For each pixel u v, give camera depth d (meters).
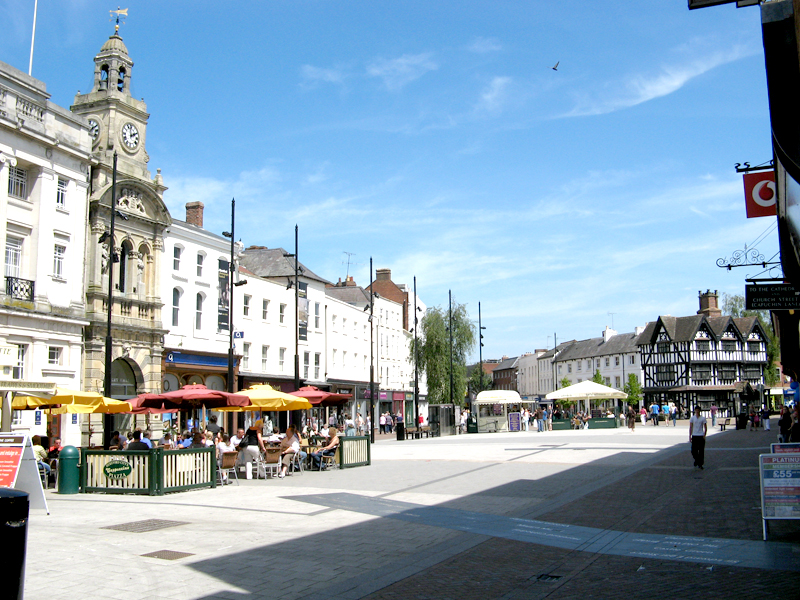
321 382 49.12
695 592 7.18
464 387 63.56
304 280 47.69
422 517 12.21
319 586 7.68
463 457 25.09
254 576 8.07
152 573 8.14
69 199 28.50
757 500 13.30
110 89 32.88
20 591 5.34
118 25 34.16
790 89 6.90
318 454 21.62
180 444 23.08
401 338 69.75
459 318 63.94
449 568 8.52
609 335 93.56
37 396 15.93
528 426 53.62
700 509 12.48
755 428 41.84
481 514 12.48
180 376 35.44
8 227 25.75
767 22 7.11
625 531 10.70
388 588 7.63
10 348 16.84
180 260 35.62
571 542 10.00
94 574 8.04
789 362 21.08
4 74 25.30
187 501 14.57
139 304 32.38
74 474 16.22
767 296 11.91
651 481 16.86
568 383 94.50
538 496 14.63
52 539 10.05
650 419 67.19
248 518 12.24
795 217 7.79
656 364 79.25
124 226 31.88
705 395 74.06
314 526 11.38
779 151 6.82
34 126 26.38
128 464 15.98
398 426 43.09
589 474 18.64
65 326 27.88
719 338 75.12
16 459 12.47
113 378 31.19
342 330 54.00
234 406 21.44
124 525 11.46
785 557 8.68
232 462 18.14
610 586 7.59
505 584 7.77
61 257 28.17
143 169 33.97
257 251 48.72
